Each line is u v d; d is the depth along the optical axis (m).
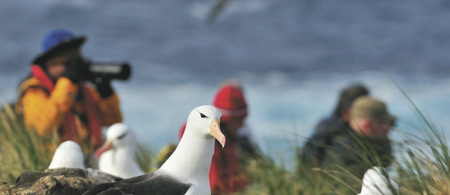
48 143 6.27
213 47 33.41
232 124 6.49
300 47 33.88
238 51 32.75
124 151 5.67
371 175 4.13
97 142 6.74
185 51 32.38
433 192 4.34
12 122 6.59
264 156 6.46
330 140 6.26
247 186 6.29
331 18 39.03
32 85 6.55
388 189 4.07
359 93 6.80
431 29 37.06
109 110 6.97
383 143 5.54
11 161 5.86
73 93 6.53
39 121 6.48
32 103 6.50
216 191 6.21
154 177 3.79
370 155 4.84
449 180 4.27
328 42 34.84
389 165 5.21
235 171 6.28
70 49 6.64
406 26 37.66
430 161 4.40
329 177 5.81
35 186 3.93
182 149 3.89
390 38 35.56
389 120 6.08
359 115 6.07
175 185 3.79
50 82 6.62
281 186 6.01
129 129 5.66
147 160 7.62
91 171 4.56
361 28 37.41
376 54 32.38
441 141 4.58
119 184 3.70
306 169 6.04
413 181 4.76
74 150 4.56
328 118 6.70
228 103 6.43
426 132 4.85
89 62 6.75
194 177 3.87
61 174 4.31
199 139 3.86
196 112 3.88
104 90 6.93
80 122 6.66
